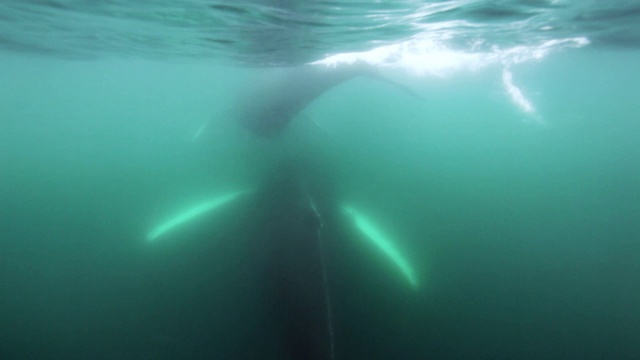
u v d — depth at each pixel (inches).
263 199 357.4
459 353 279.1
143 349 291.6
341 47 527.8
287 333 252.5
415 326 297.9
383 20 408.8
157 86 1169.4
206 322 298.7
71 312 335.0
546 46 623.8
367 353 275.6
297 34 464.4
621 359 274.2
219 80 957.8
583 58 757.3
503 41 553.6
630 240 398.3
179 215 419.2
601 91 1069.8
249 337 270.1
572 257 374.6
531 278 348.8
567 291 334.3
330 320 249.9
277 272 286.7
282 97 464.8
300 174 370.0
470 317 309.0
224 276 318.3
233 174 410.3
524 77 767.7
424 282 338.6
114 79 1045.8
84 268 386.0
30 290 362.3
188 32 477.1
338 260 335.9
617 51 713.0
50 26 485.1
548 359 275.7
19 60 810.8
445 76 655.8
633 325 300.5
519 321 306.8
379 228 386.6
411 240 386.0
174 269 354.9
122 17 422.0
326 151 425.4
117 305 335.9
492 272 354.6
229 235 347.9
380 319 301.4
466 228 413.1
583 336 293.3
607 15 437.4
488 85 713.6
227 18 403.2
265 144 419.8
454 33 483.8
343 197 394.3
